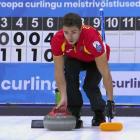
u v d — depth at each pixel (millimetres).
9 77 13836
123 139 7891
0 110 13727
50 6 13766
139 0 13641
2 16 13844
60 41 9078
